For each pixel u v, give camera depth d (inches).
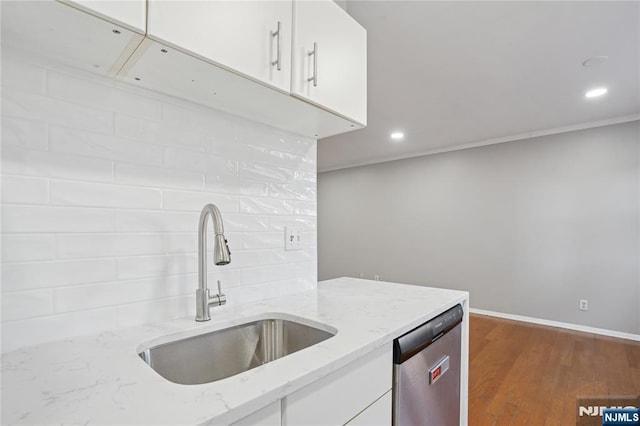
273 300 52.0
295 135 58.8
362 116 53.2
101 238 35.8
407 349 38.3
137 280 38.4
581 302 145.9
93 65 33.7
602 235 141.3
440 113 132.4
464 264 182.9
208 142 45.8
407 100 118.8
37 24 26.5
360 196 233.1
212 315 43.0
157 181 40.4
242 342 42.5
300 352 29.7
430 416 44.6
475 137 167.5
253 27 36.4
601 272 141.3
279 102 43.9
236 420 21.1
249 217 50.8
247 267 50.3
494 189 172.7
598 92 111.6
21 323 30.6
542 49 85.2
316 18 44.7
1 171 30.0
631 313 134.4
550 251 154.5
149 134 39.9
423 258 200.2
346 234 240.7
